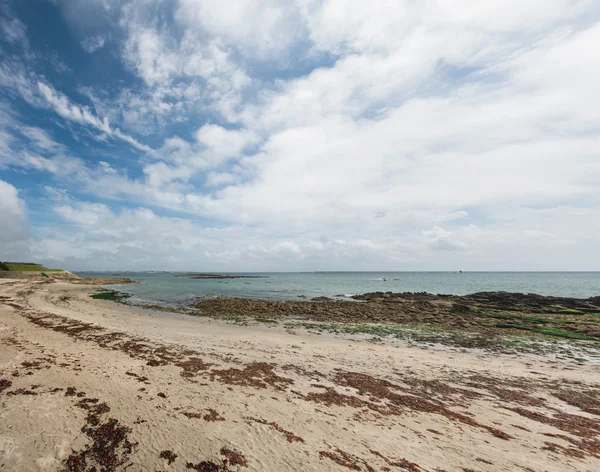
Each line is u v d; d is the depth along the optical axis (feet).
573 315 97.50
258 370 38.50
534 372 45.65
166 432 21.77
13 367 31.01
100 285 229.45
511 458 22.11
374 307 112.27
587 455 23.34
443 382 39.47
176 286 242.17
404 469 19.75
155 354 41.91
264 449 20.76
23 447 18.72
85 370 32.35
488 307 114.11
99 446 19.69
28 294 122.42
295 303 123.03
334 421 26.13
